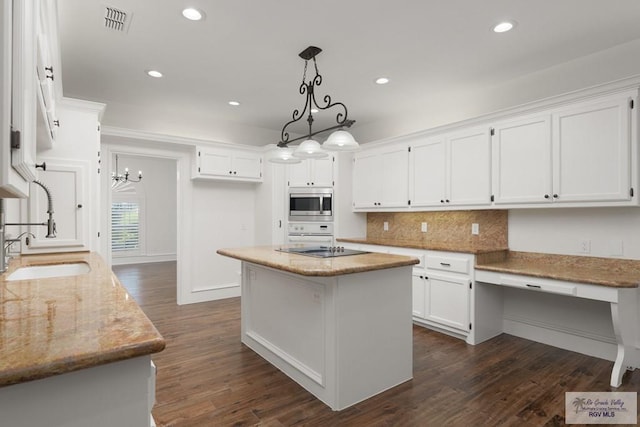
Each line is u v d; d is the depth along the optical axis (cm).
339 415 212
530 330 339
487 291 339
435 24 249
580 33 261
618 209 282
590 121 270
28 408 77
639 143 250
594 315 299
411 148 414
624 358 247
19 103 91
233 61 306
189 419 206
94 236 316
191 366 280
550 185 292
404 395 235
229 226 518
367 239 488
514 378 257
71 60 303
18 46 90
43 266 234
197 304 477
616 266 283
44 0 152
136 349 85
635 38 269
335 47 282
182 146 465
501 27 253
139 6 225
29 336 90
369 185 472
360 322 229
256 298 315
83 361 79
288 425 201
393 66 318
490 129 335
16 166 90
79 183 308
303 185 502
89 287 152
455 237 406
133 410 89
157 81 352
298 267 211
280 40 271
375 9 230
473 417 208
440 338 343
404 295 255
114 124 422
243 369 275
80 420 83
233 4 224
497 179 329
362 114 466
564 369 272
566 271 285
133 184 851
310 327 243
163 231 892
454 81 354
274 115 474
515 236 348
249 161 503
